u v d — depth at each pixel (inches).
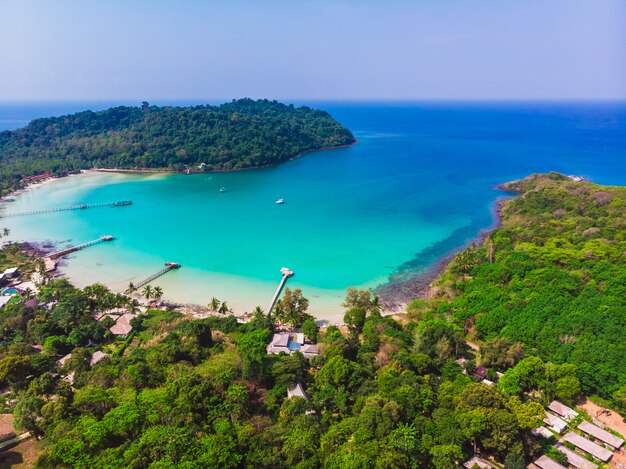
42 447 2278.5
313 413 2628.0
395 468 2092.8
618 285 4047.7
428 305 4335.6
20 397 2726.4
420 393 2659.9
